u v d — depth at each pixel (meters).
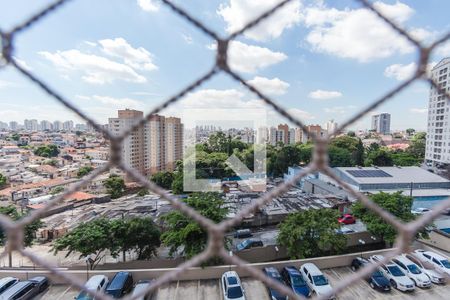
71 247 12.23
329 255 13.12
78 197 31.55
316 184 31.97
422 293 10.21
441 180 28.52
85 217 25.45
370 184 27.23
